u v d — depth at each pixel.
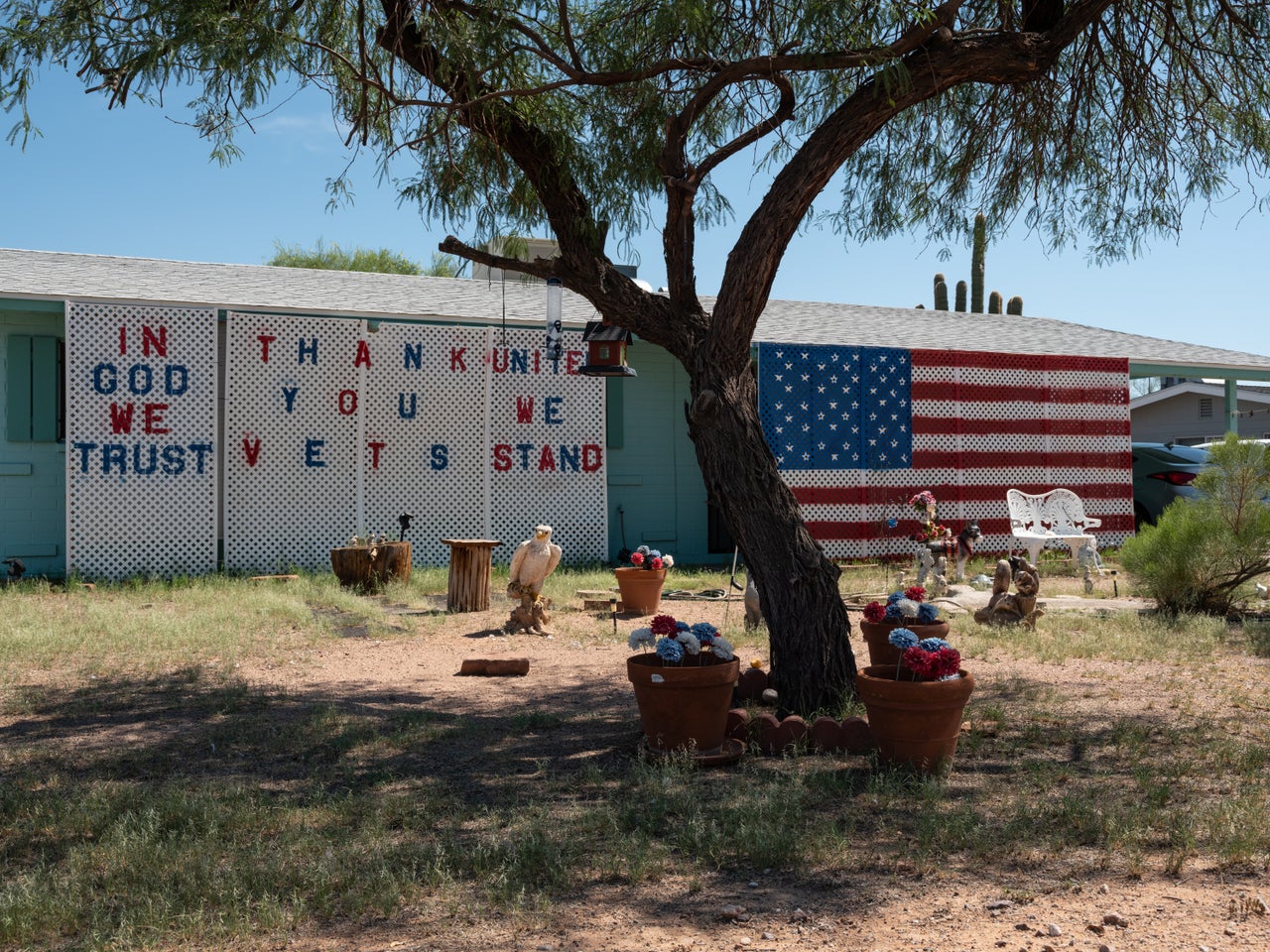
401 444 15.49
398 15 7.46
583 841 4.58
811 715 6.86
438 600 12.95
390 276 18.81
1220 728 6.64
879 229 9.35
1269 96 8.56
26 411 14.09
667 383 17.64
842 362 17.20
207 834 4.64
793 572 6.98
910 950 3.53
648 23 8.09
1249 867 4.26
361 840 4.62
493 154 8.38
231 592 12.62
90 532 13.68
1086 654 9.30
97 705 7.27
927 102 8.96
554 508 16.30
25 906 3.81
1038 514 16.14
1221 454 11.90
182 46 6.50
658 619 6.20
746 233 6.99
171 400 14.20
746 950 3.54
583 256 7.58
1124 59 8.54
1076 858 4.39
